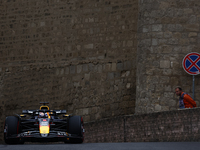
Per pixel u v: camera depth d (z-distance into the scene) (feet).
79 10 232.94
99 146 87.81
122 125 128.88
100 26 222.89
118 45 214.48
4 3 264.72
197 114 107.14
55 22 242.99
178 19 176.14
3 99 259.80
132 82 204.85
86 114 221.66
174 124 112.16
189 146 88.07
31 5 254.27
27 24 255.09
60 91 235.61
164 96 175.01
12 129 106.01
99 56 221.05
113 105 210.59
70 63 232.12
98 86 217.97
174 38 175.94
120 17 215.31
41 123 108.47
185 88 173.47
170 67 175.32
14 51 258.57
